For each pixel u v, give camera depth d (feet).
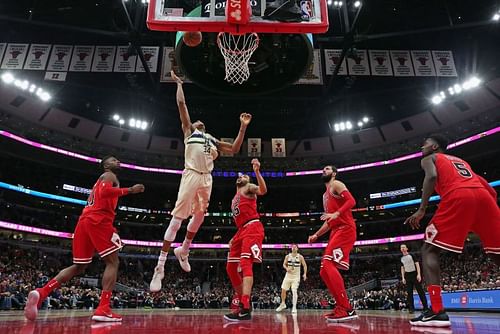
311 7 21.88
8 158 110.22
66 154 114.73
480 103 107.55
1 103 104.42
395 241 121.70
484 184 12.86
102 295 15.26
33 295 14.67
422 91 109.29
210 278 126.41
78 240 16.10
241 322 15.02
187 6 26.40
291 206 138.00
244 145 138.00
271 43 49.47
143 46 85.81
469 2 85.92
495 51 96.27
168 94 104.27
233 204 18.97
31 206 112.47
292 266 39.68
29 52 75.46
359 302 82.28
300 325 13.01
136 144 129.80
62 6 86.63
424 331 10.37
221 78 56.03
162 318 18.31
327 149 135.13
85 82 102.68
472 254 102.68
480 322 16.20
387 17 91.09
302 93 102.83
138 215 126.72
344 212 16.92
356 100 116.47
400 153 121.80
